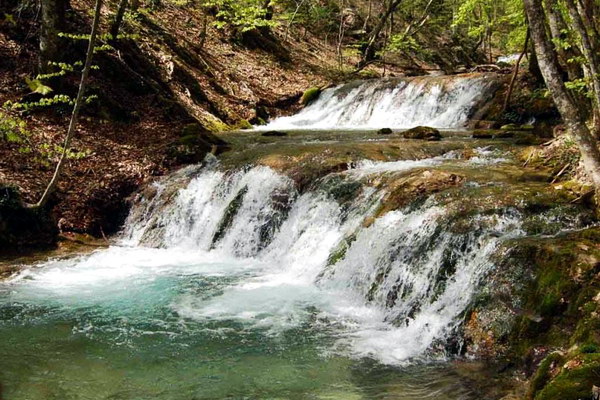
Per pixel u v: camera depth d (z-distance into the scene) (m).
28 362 5.69
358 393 5.04
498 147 11.13
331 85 21.41
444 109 17.20
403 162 10.57
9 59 13.86
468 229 6.98
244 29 19.56
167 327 6.60
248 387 5.18
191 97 17.34
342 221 8.93
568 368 4.34
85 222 10.91
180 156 12.66
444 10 30.83
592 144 5.86
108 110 14.00
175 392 5.10
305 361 5.71
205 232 10.70
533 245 6.19
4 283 8.16
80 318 6.87
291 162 10.90
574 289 5.57
